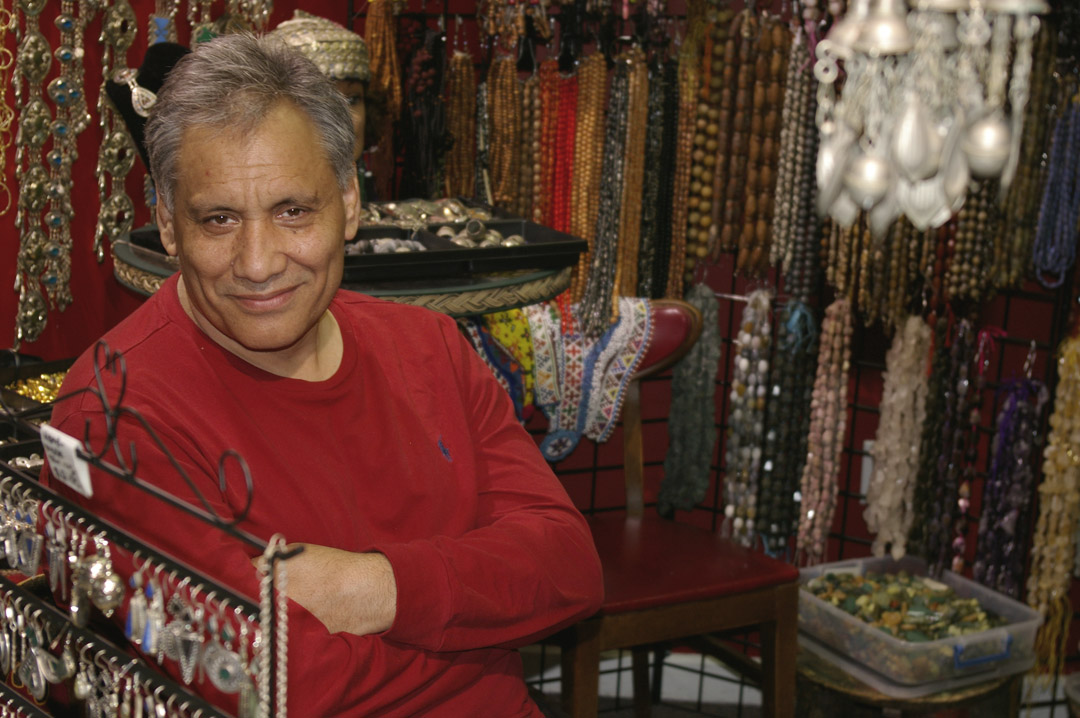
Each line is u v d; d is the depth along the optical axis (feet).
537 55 10.22
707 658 10.91
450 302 5.98
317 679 3.56
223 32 7.64
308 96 3.72
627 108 8.55
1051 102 8.60
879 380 10.20
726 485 9.64
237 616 2.92
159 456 3.71
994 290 9.16
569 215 8.84
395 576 3.82
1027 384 9.19
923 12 5.61
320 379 4.24
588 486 10.85
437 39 8.43
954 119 5.79
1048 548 9.34
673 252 9.12
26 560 3.54
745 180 8.93
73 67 7.11
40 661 3.53
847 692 8.60
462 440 4.63
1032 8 5.43
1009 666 8.70
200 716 3.07
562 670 7.68
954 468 9.33
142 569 3.15
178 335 4.01
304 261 3.75
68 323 7.61
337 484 4.12
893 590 8.97
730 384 9.75
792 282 9.09
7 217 7.14
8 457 3.85
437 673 4.08
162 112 3.65
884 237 8.82
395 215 7.26
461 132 8.77
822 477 9.41
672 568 8.09
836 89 8.80
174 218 3.75
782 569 8.13
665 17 8.84
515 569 4.21
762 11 8.73
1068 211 8.75
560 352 8.59
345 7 9.02
